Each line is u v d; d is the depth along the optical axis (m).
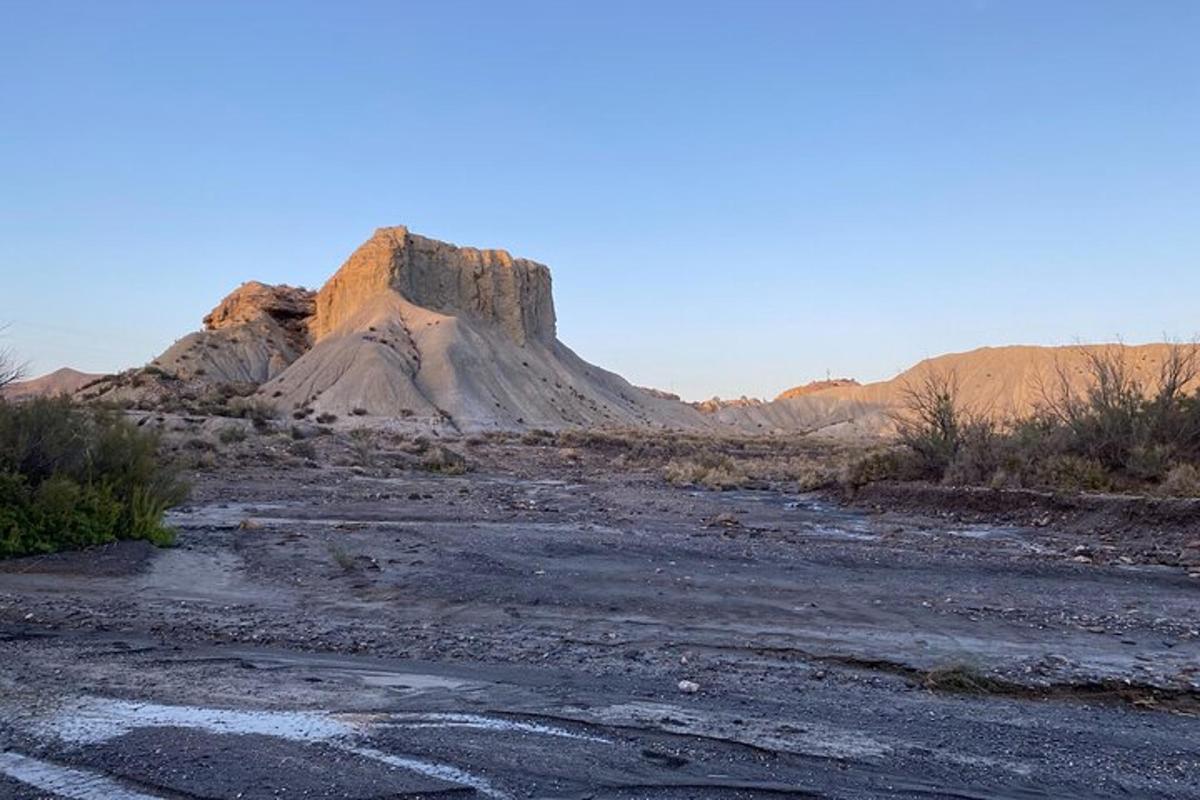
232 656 7.56
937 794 4.70
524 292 134.12
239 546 13.98
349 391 88.94
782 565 13.49
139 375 90.44
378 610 9.91
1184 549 15.28
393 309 112.50
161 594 10.41
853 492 26.64
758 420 169.12
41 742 5.20
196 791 4.50
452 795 4.51
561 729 5.66
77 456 13.99
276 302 127.81
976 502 21.73
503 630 9.00
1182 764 5.35
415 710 6.00
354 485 27.70
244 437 39.06
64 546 12.59
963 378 125.88
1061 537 17.56
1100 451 22.42
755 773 4.94
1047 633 9.26
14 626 8.55
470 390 97.38
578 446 54.22
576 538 15.73
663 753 5.23
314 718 5.77
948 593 11.41
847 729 5.85
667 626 9.35
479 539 15.32
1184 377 22.81
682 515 21.80
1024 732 5.94
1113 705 6.91
